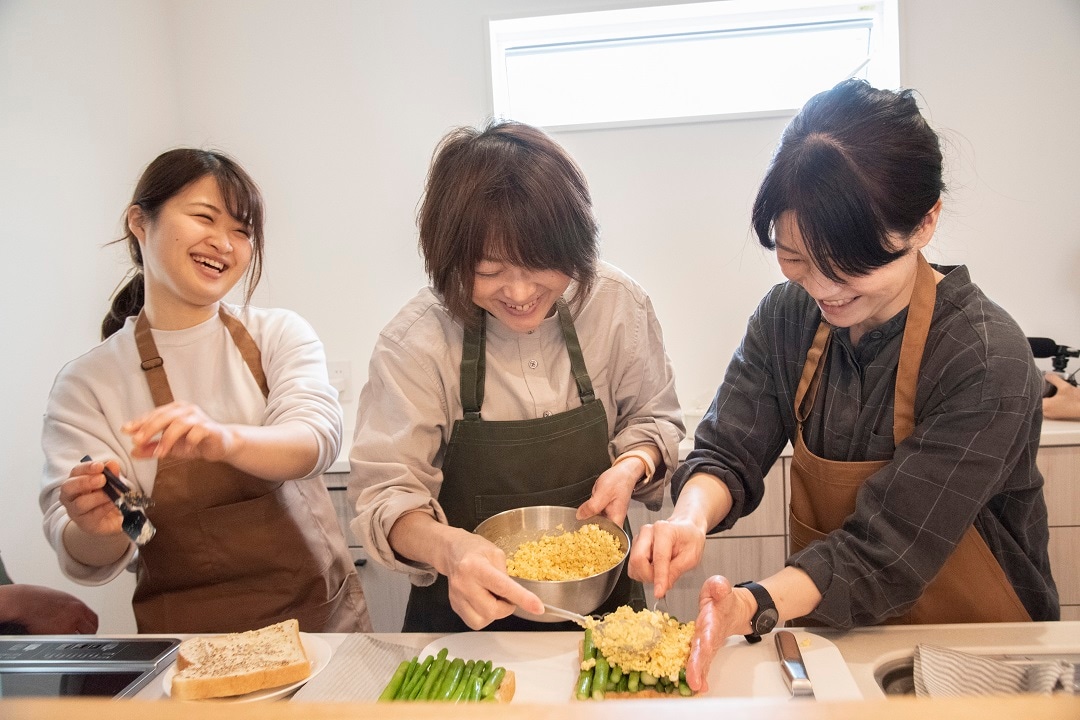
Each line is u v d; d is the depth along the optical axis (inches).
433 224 46.9
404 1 109.7
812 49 112.2
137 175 104.1
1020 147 102.5
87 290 94.0
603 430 57.4
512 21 109.5
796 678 40.1
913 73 103.0
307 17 110.9
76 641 48.3
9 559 80.6
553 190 44.5
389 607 105.7
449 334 55.9
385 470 52.2
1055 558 94.0
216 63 112.6
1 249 80.4
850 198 38.3
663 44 113.7
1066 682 37.0
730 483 53.2
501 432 54.8
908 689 42.7
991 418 42.6
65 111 90.3
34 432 84.7
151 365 59.2
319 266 115.3
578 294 52.9
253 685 42.0
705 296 112.1
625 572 59.0
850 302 43.3
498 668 43.2
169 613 60.1
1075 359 104.5
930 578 44.2
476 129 48.9
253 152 113.9
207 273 57.4
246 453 51.6
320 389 60.3
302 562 61.9
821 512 51.4
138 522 47.9
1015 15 100.4
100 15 96.6
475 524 56.6
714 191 110.0
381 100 111.5
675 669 40.5
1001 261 104.9
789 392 54.1
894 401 47.4
